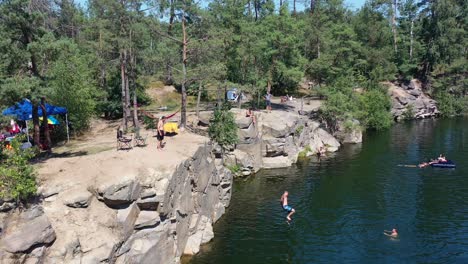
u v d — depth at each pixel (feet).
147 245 61.31
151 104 179.32
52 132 116.26
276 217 94.38
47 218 53.21
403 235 85.25
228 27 158.10
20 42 74.64
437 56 275.80
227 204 101.14
